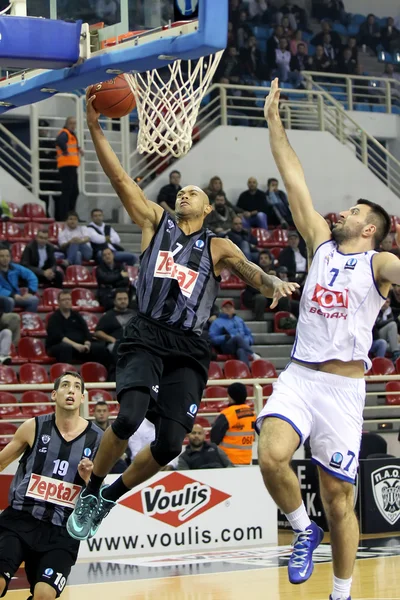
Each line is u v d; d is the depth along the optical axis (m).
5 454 8.32
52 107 25.22
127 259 21.75
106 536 13.76
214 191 24.16
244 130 26.34
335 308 6.92
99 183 24.80
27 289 19.81
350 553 7.02
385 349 21.73
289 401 6.90
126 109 7.37
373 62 33.56
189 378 7.20
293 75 30.31
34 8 7.64
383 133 30.59
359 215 7.14
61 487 8.17
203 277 7.21
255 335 21.86
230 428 15.47
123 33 6.82
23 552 8.10
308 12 32.84
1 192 23.17
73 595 11.06
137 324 7.14
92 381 18.30
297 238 23.56
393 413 20.94
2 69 7.96
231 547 14.52
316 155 27.27
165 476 14.16
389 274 6.84
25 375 17.95
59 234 21.80
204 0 6.20
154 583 11.72
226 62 29.19
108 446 6.89
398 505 15.94
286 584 11.48
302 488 15.58
